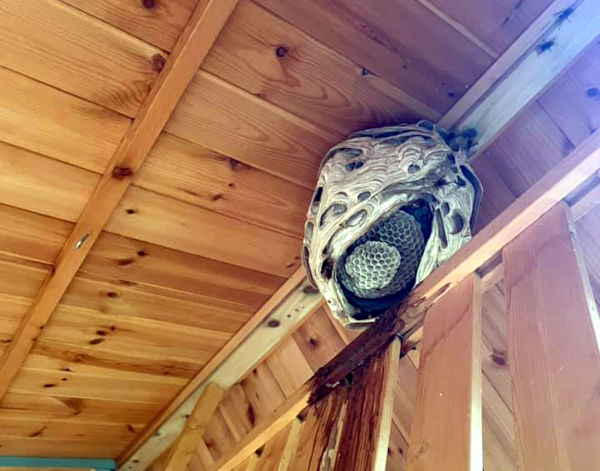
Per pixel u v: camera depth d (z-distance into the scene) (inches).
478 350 29.9
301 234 58.0
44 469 90.7
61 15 39.8
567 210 30.9
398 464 56.8
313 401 42.1
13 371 69.9
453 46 45.8
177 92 44.0
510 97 47.9
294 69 45.3
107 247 56.6
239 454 49.2
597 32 44.1
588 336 24.2
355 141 46.3
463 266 34.8
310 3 41.8
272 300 65.8
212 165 50.6
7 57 41.5
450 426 27.3
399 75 47.1
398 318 38.2
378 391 34.5
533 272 29.8
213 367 76.0
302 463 37.5
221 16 40.1
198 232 56.5
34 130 46.0
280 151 50.2
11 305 61.1
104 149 47.8
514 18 44.2
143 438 88.2
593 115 46.8
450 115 49.8
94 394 78.6
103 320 65.6
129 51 42.2
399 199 42.6
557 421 22.7
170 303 64.9
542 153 49.5
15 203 51.0
